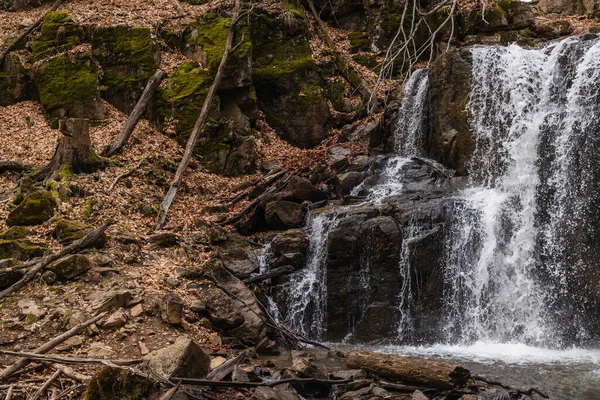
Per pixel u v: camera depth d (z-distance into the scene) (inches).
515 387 356.8
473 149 591.2
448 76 622.8
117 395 292.7
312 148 725.9
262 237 541.6
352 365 375.9
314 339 490.9
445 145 612.1
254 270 499.5
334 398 349.1
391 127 690.2
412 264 495.2
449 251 502.9
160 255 477.4
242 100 690.8
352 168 640.4
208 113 653.9
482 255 510.3
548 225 518.3
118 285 412.2
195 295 431.2
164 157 613.3
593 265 485.7
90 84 666.2
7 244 425.1
